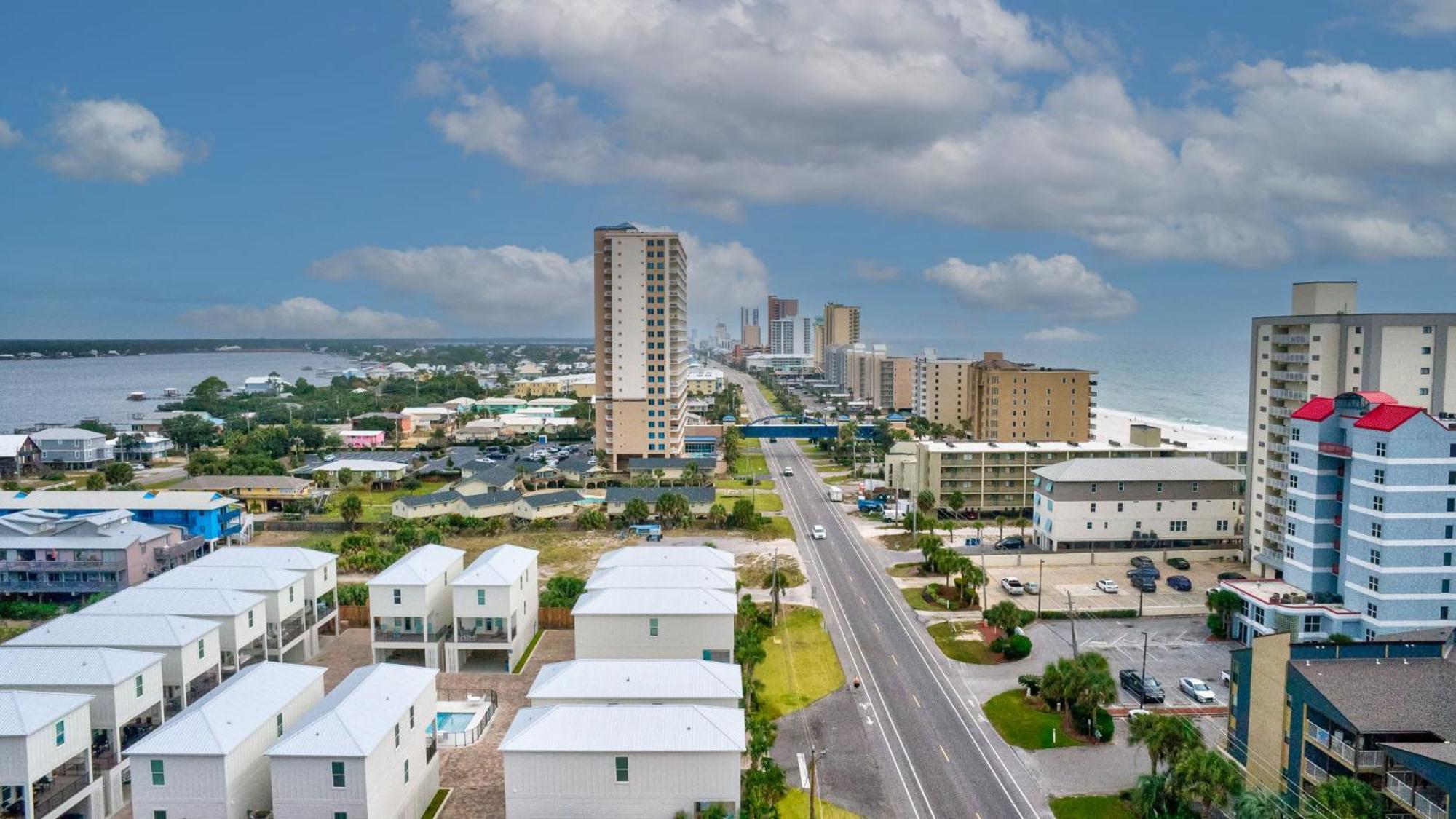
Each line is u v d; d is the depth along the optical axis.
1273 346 118.38
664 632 80.38
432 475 195.25
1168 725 57.34
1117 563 126.62
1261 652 62.69
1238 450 156.00
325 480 176.38
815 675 85.94
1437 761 48.75
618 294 197.50
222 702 58.41
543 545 139.25
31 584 107.12
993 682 84.19
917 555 132.25
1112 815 60.62
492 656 91.56
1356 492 89.38
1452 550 85.62
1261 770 62.44
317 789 53.56
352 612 101.50
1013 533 145.25
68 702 57.72
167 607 78.56
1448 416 101.25
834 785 65.19
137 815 54.47
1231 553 128.00
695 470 191.00
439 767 66.75
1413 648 61.41
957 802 62.72
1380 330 105.44
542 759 56.47
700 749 55.97
